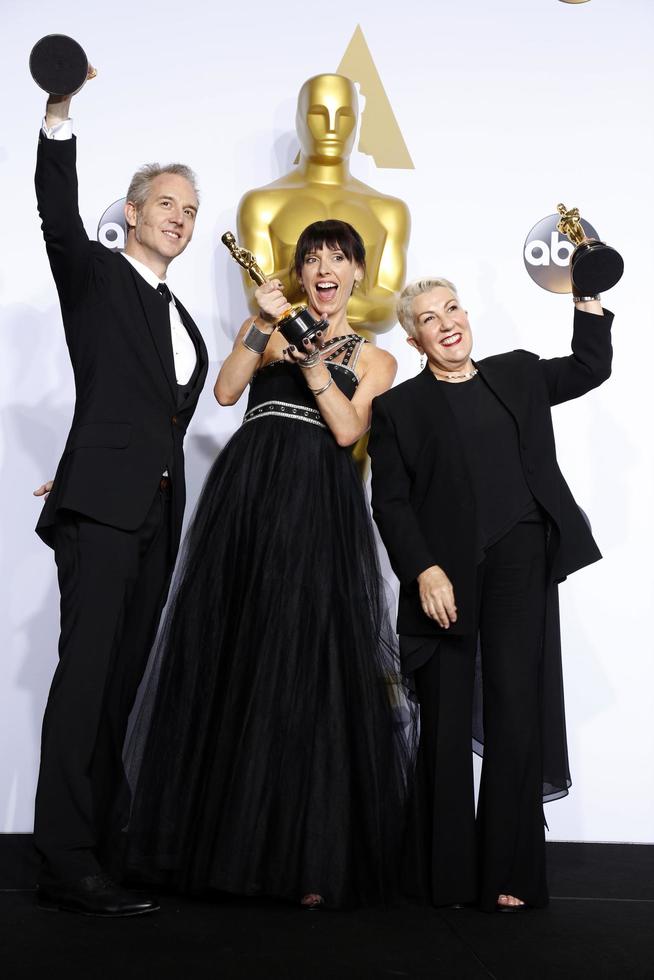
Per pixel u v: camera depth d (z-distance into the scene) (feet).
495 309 12.25
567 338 12.25
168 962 6.66
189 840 8.40
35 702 11.72
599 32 12.41
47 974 6.38
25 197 12.08
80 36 12.25
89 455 8.36
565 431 12.09
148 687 9.08
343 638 8.75
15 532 11.88
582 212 12.28
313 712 8.49
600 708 11.83
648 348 12.16
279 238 11.11
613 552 11.99
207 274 12.24
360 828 8.40
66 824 7.91
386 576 11.75
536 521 8.66
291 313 8.86
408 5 12.39
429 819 8.55
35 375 12.01
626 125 12.31
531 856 8.32
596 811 11.70
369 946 7.18
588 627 11.90
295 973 6.54
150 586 8.91
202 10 12.35
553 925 7.84
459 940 7.38
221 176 12.28
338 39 12.40
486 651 8.61
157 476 8.54
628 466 12.07
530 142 12.35
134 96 12.26
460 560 8.50
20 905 8.00
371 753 8.52
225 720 8.48
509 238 12.28
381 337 12.15
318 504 9.00
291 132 12.33
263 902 8.32
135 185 9.27
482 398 8.93
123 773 8.84
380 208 11.34
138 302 8.73
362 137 12.35
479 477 8.69
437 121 12.39
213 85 12.32
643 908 8.43
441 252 12.31
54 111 7.93
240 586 8.85
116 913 7.72
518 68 12.39
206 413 12.12
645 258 12.23
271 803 8.29
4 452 11.94
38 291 12.05
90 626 8.20
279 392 9.34
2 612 11.80
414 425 8.87
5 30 12.15
